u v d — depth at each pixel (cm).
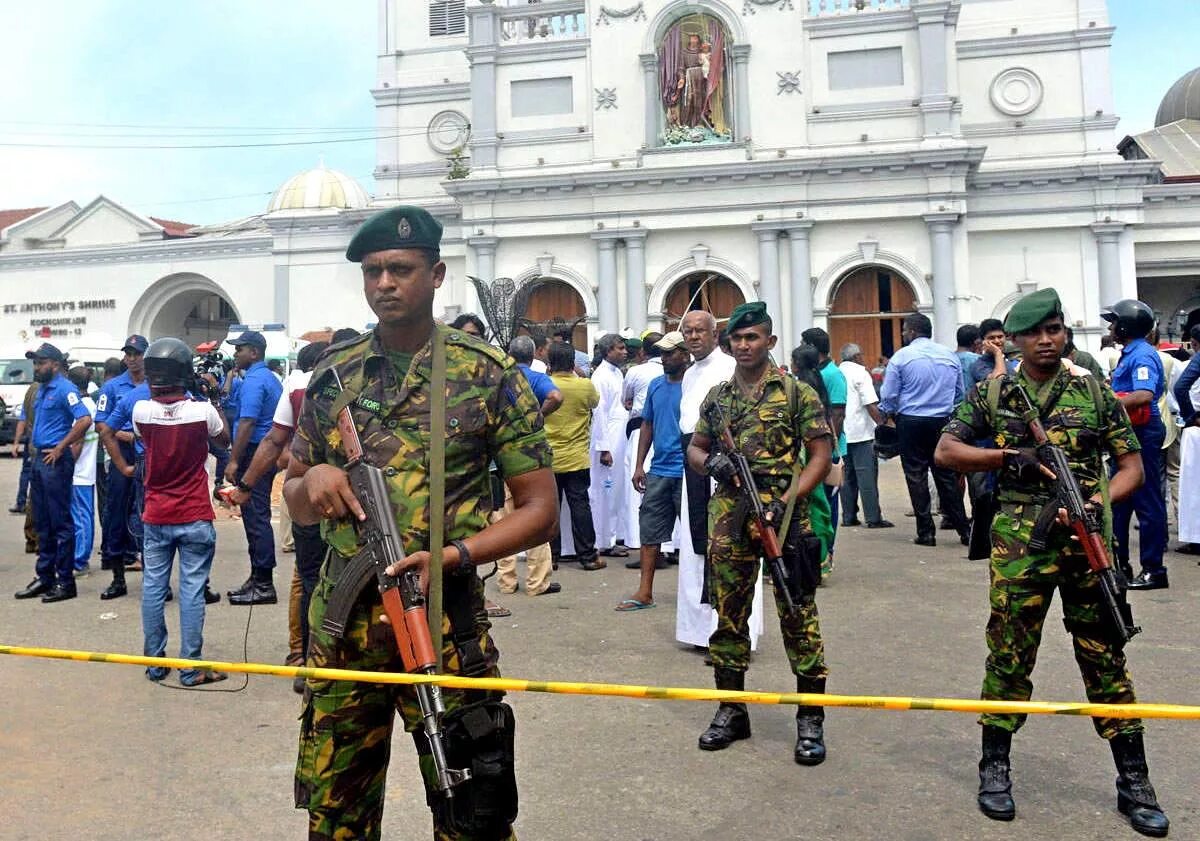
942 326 2369
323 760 259
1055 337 380
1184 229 2605
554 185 2564
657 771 425
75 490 909
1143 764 370
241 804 393
